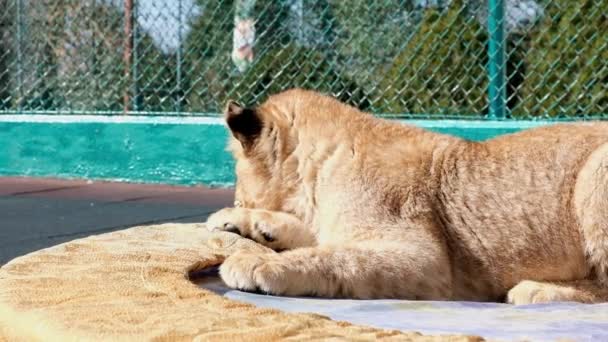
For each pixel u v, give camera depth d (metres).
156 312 3.81
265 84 11.09
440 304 4.49
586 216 5.08
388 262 4.79
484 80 10.07
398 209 5.11
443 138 5.41
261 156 5.62
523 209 5.15
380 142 5.35
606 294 5.01
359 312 4.26
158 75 11.81
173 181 11.59
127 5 11.86
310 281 4.60
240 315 3.75
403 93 10.37
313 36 10.77
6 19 12.66
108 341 3.45
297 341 3.36
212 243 5.35
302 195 5.48
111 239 5.56
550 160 5.21
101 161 12.05
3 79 12.77
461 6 10.13
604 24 9.53
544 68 9.79
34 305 4.00
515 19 9.87
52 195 10.59
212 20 11.41
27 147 12.51
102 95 12.23
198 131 11.42
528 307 4.49
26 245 7.33
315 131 5.49
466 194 5.19
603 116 9.55
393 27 10.38
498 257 5.13
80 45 12.28
